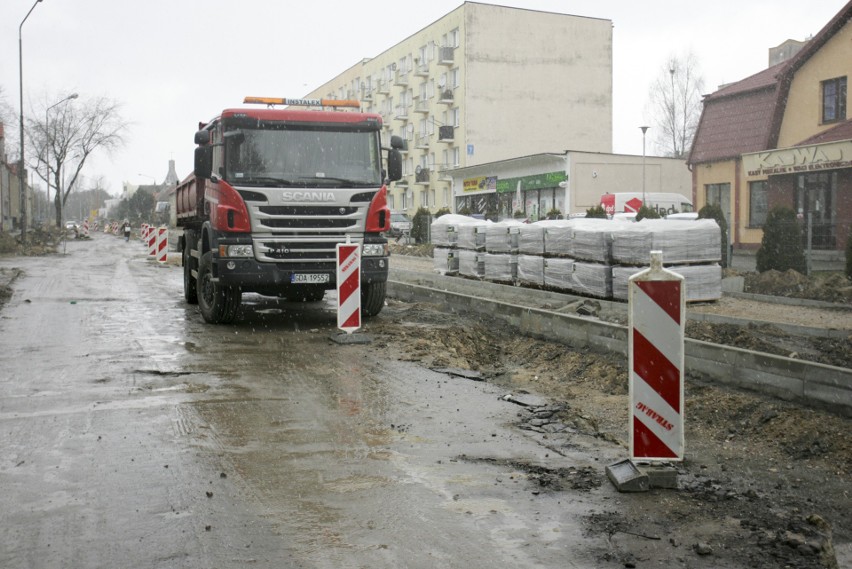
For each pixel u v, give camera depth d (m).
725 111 31.22
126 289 18.25
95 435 5.98
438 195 59.94
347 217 11.77
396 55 67.75
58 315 13.20
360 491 4.79
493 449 5.79
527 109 55.97
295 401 7.18
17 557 3.81
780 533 4.16
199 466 5.24
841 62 25.89
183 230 16.03
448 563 3.77
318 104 12.69
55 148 67.50
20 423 6.32
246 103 12.09
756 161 27.84
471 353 10.44
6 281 19.25
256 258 11.42
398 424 6.45
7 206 76.44
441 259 18.95
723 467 5.53
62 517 4.33
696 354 7.78
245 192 11.31
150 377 8.19
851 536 4.29
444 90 56.44
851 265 14.60
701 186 31.97
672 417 4.98
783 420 6.36
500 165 47.12
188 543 3.97
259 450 5.64
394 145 12.22
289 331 11.63
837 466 5.52
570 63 56.69
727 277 14.70
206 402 7.09
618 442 6.05
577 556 3.87
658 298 4.95
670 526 4.29
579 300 13.09
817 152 24.86
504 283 16.22
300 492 4.76
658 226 12.60
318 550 3.91
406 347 10.12
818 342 9.74
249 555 3.84
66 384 7.81
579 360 9.21
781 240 15.70
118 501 4.58
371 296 12.63
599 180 41.09
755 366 7.07
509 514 4.43
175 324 12.33
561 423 6.60
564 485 4.96
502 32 55.06
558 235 14.29
